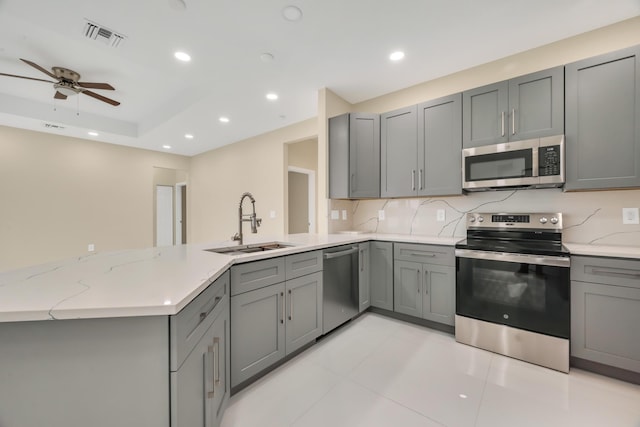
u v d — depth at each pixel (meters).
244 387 1.64
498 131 2.21
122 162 5.18
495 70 2.51
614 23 2.02
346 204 3.35
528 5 1.83
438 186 2.52
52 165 4.37
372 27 2.05
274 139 4.52
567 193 2.18
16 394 0.78
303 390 1.62
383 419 1.38
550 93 2.00
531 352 1.87
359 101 3.39
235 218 5.23
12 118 3.59
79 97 3.52
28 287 0.96
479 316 2.08
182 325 0.90
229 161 5.31
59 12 1.82
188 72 2.68
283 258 1.83
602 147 1.83
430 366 1.86
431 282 2.36
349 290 2.47
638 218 1.94
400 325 2.52
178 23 1.96
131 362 0.82
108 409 0.81
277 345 1.78
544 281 1.82
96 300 0.82
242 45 2.24
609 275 1.66
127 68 2.76
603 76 1.83
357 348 2.11
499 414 1.41
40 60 2.60
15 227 4.04
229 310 1.48
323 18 1.94
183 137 4.75
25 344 0.77
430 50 2.35
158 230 6.69
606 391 1.58
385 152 2.87
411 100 2.99
